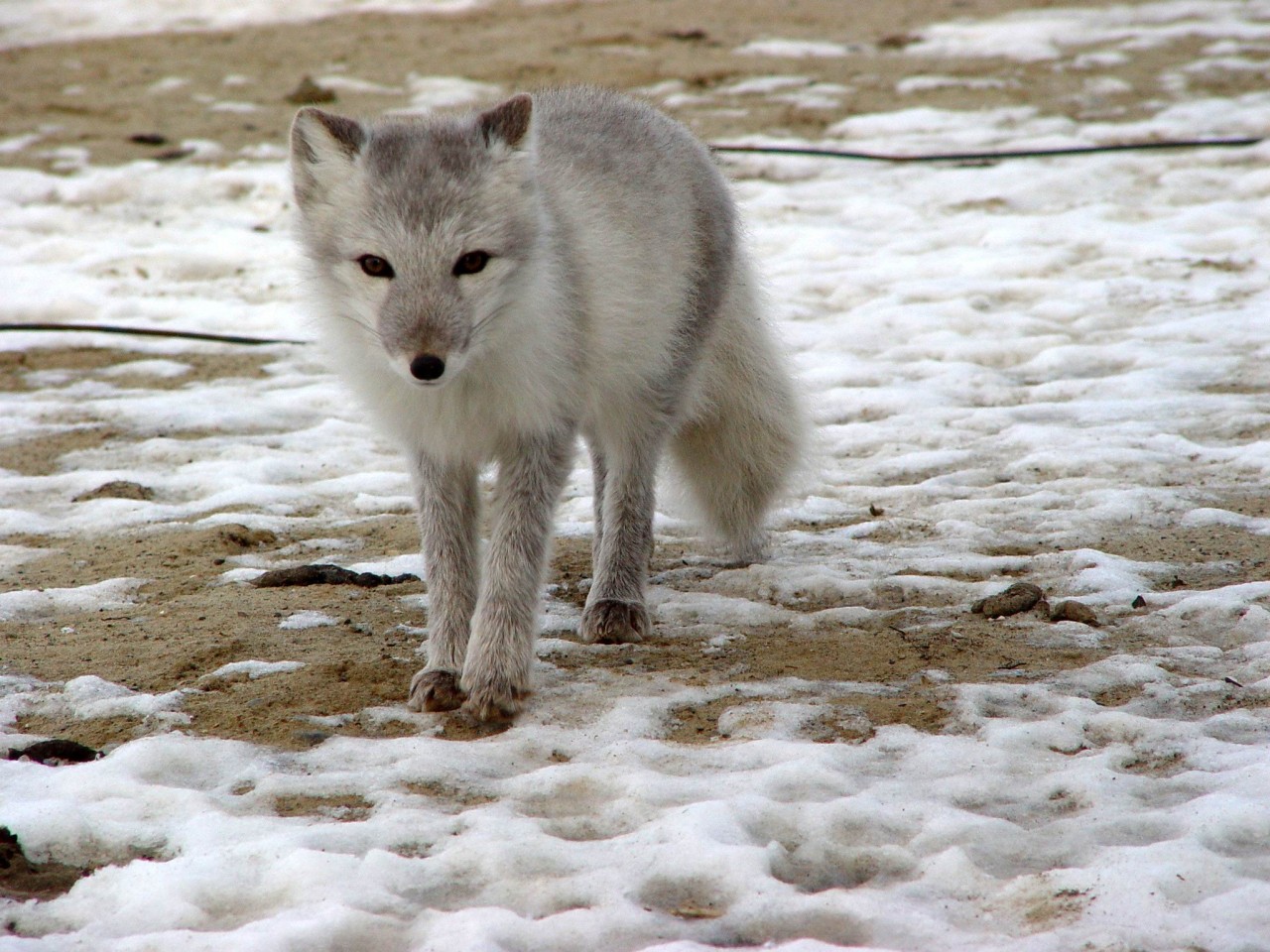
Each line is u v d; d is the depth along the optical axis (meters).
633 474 9.76
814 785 7.18
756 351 10.99
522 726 8.12
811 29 36.31
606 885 6.21
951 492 12.42
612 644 9.48
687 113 27.92
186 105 30.05
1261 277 17.58
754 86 29.92
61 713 8.32
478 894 6.24
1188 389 14.52
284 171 24.55
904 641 9.30
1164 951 5.58
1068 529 11.36
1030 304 17.64
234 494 12.66
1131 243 19.11
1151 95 27.34
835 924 5.91
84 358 16.94
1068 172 22.61
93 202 23.27
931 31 34.97
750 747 7.64
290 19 41.50
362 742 7.86
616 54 33.59
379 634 9.52
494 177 8.02
